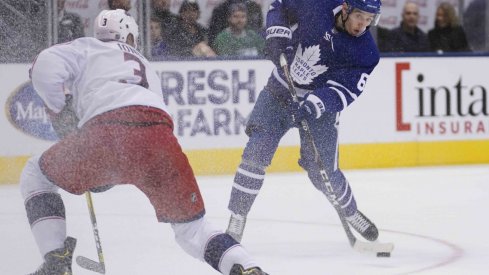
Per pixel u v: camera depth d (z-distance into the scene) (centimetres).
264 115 740
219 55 1327
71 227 822
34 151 1255
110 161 514
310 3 717
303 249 749
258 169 733
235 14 1324
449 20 1465
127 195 1038
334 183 739
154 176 514
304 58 725
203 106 1320
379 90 1401
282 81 739
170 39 1312
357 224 746
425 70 1426
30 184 533
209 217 917
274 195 1090
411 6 1441
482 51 1479
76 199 1007
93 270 562
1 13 1246
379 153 1405
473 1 1492
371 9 682
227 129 1329
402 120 1416
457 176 1284
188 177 520
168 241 748
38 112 1255
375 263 686
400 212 968
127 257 679
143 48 1305
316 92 708
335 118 738
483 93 1458
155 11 1303
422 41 1455
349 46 711
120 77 534
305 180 1232
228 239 507
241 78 1335
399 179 1254
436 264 680
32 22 1259
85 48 543
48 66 523
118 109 520
